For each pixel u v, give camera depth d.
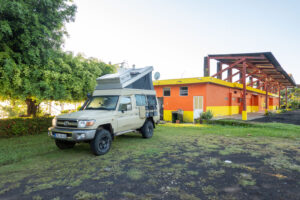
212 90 17.38
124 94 7.21
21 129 9.17
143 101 8.41
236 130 10.81
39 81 8.05
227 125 13.52
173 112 17.17
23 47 7.31
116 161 5.30
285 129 10.66
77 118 5.69
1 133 8.48
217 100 18.34
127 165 4.94
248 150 6.34
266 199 3.10
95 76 10.51
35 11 7.71
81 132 5.46
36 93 7.75
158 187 3.61
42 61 7.89
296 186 3.58
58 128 6.05
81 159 5.56
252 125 12.23
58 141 6.56
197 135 9.46
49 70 8.15
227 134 9.64
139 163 5.08
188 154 5.90
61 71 9.00
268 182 3.77
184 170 4.50
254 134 9.46
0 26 6.21
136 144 7.42
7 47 6.93
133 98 7.71
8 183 3.94
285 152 6.07
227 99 20.64
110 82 7.48
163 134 9.80
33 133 9.66
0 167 4.94
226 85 19.20
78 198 3.24
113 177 4.14
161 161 5.23
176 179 3.97
